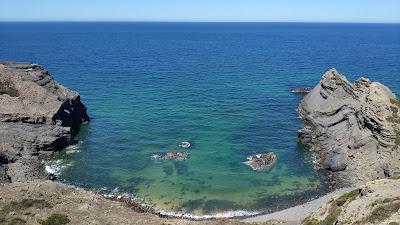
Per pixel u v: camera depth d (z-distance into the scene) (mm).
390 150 63031
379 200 35031
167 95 111875
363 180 60875
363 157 65125
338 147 68938
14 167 60781
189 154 70562
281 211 52656
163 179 61500
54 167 66062
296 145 75688
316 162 68375
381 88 74688
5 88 78625
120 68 159375
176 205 54250
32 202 45844
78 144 75812
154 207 53625
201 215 51906
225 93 115000
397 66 163250
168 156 69562
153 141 76812
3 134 69375
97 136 80000
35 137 71312
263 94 114375
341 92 80875
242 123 87625
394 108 67562
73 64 168250
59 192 51812
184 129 83438
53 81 88500
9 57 188250
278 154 71312
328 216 37719
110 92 115438
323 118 78500
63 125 78875
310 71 154625
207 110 97125
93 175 63188
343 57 197750
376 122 65812
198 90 118688
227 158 69188
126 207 51719
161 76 142000
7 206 44156
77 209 46594
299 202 55250
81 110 89438
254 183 60625
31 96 78188
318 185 60375
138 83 128750
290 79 138250
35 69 88000
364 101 72562
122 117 91625
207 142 76375
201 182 60531
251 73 149875
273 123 87875
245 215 51969
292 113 95438
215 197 56469
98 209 48281
